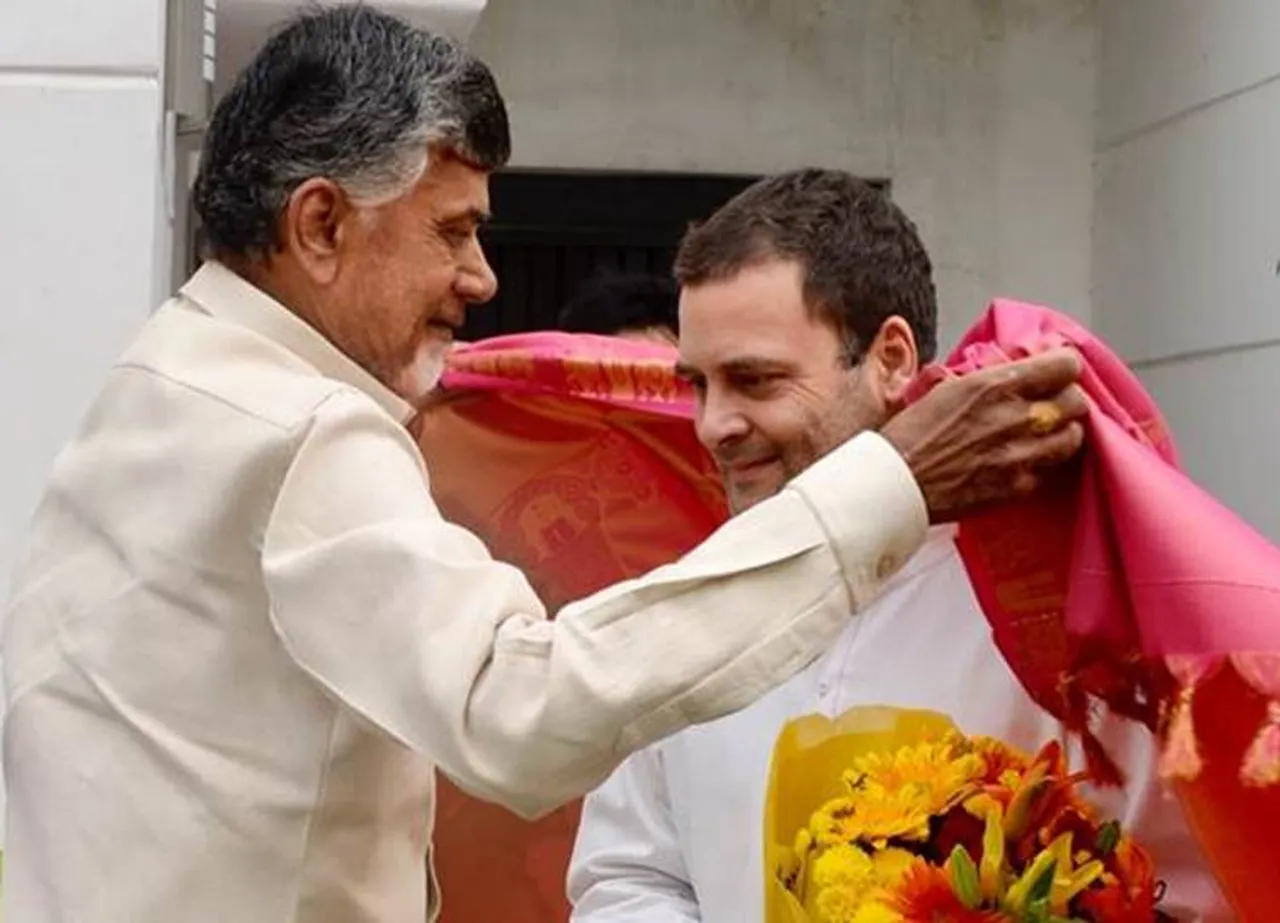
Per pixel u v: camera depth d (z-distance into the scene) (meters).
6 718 4.23
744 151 11.58
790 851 4.44
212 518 3.93
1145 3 10.95
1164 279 10.70
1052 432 3.92
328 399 3.91
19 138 7.66
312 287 4.10
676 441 6.24
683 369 4.68
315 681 3.80
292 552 3.81
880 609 4.71
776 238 4.55
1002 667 4.58
